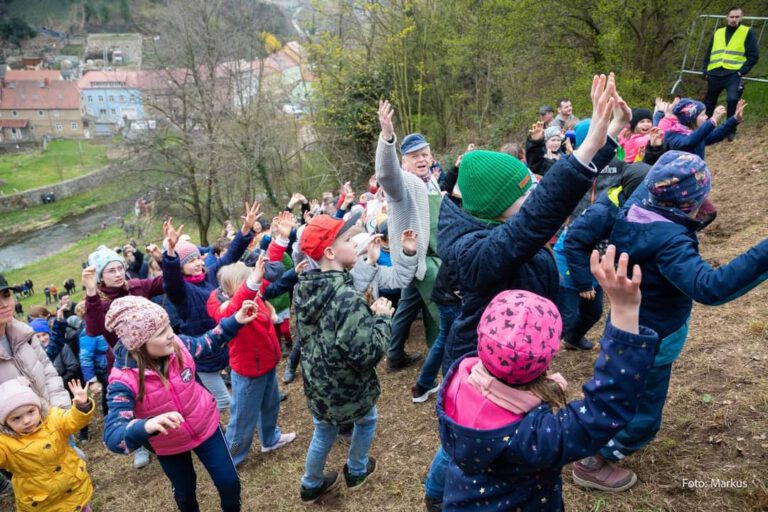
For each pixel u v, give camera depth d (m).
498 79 15.80
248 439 3.78
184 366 2.82
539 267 2.21
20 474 2.99
